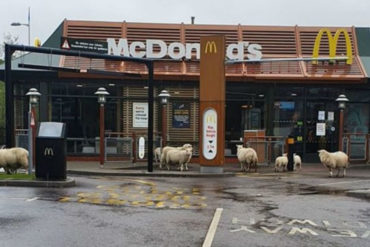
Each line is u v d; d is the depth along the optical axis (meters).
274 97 24.11
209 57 18.41
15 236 7.48
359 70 24.09
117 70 23.66
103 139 19.91
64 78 23.28
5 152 15.33
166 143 22.80
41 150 13.68
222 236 7.63
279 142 21.78
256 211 9.91
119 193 12.35
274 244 7.17
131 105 24.03
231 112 24.12
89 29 25.16
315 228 8.33
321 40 25.52
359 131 24.64
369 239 7.57
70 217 8.97
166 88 23.97
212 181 15.98
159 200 11.28
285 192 13.04
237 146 22.02
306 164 23.38
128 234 7.70
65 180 13.73
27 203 10.38
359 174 18.58
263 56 24.86
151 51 24.28
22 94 23.33
